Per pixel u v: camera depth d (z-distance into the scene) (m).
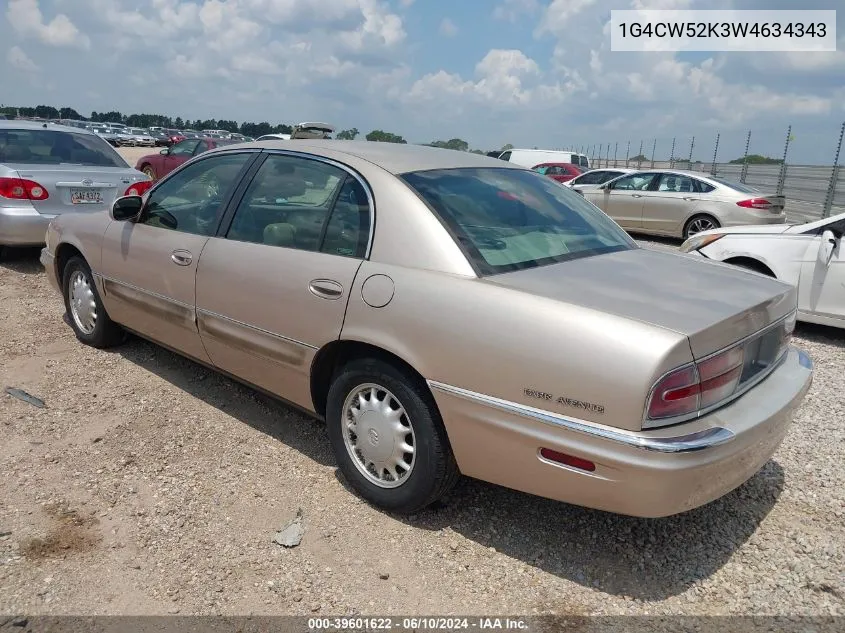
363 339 3.03
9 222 7.14
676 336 2.39
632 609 2.64
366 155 3.48
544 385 2.54
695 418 2.50
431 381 2.82
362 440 3.20
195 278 3.91
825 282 6.22
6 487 3.32
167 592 2.66
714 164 24.38
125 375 4.70
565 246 3.31
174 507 3.20
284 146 3.78
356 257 3.16
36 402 4.22
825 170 17.41
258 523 3.11
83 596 2.62
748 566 2.90
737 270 3.39
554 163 21.72
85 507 3.18
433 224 3.01
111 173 7.82
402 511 3.14
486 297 2.72
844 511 3.29
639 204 13.16
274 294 3.43
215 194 4.02
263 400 4.37
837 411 4.52
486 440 2.73
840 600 2.69
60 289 5.43
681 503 2.45
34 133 8.12
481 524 3.15
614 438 2.40
